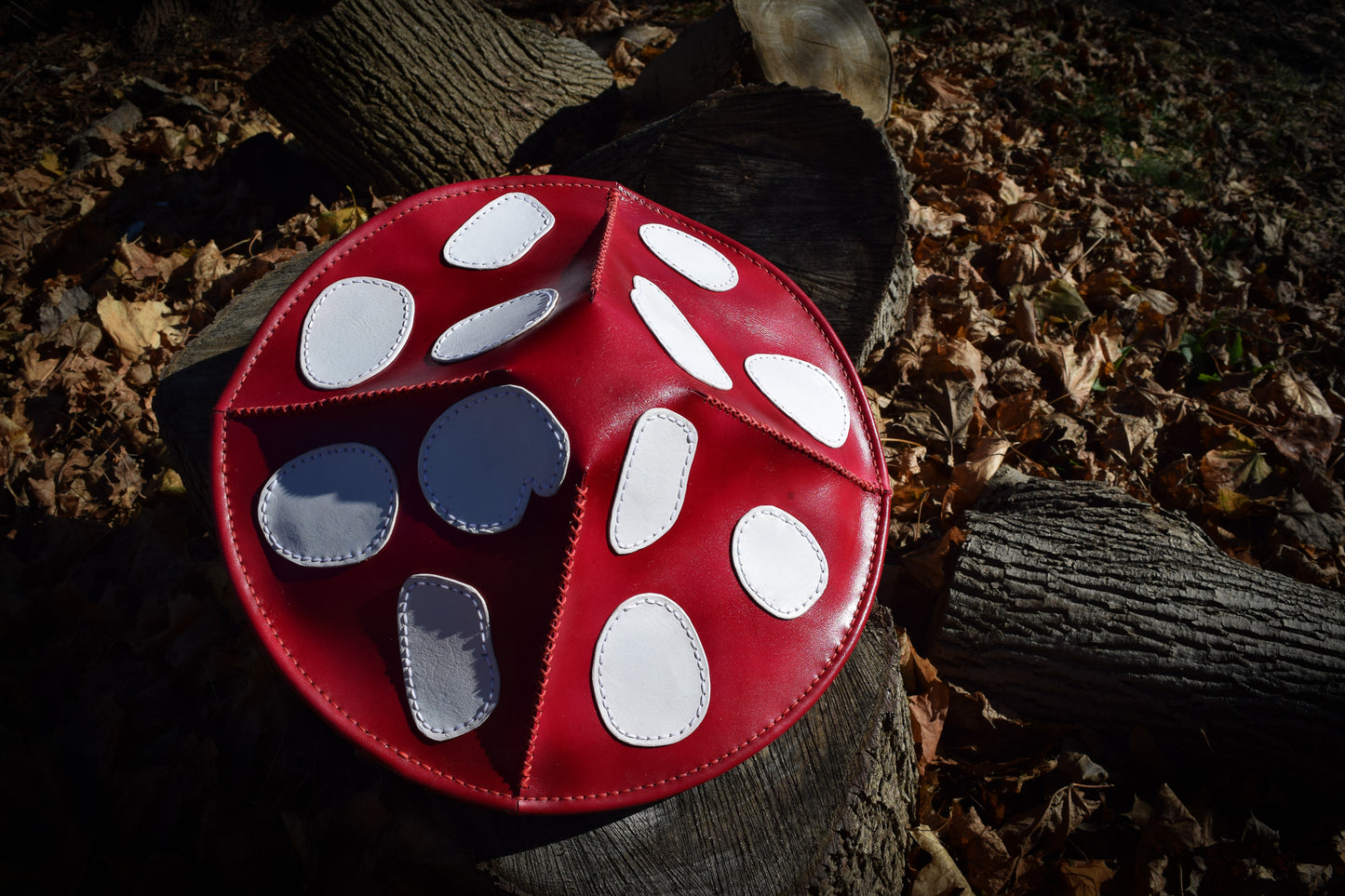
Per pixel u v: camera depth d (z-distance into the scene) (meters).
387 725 0.61
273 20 1.92
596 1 1.83
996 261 1.16
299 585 0.62
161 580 0.83
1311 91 1.95
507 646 0.60
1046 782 0.76
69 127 1.47
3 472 0.90
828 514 0.68
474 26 1.15
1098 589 0.76
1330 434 1.01
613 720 0.61
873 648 0.71
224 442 0.66
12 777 0.72
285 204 1.21
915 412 0.96
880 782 0.68
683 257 0.74
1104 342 1.08
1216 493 0.96
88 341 1.00
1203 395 1.08
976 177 1.29
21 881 0.69
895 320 0.96
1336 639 0.74
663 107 1.28
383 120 1.12
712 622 0.63
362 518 0.62
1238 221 1.44
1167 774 0.77
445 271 0.71
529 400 0.60
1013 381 1.02
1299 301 1.29
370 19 1.08
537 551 0.60
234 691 0.78
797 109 0.94
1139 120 1.69
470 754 0.60
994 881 0.72
